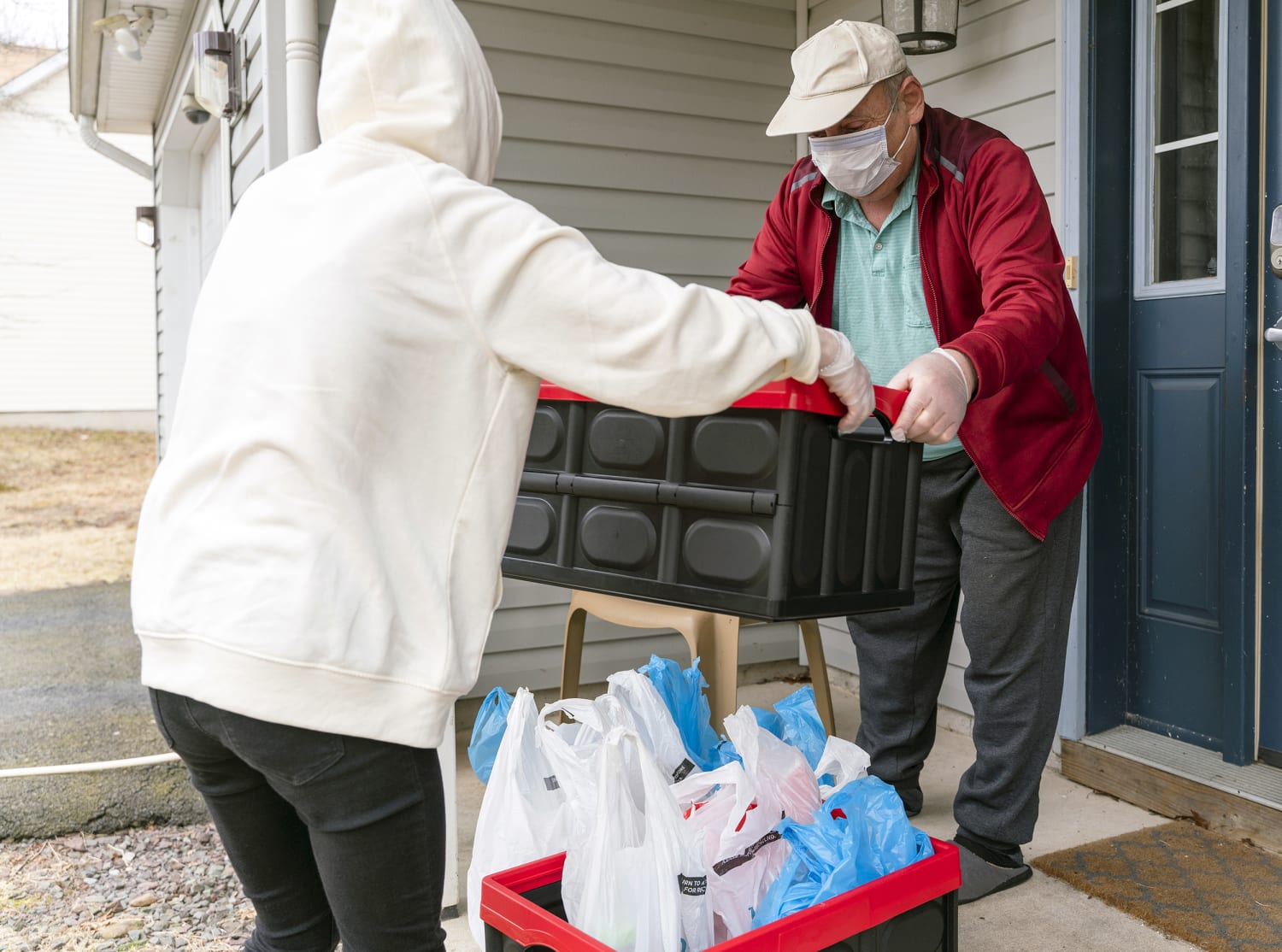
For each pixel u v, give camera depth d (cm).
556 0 349
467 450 113
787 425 141
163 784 330
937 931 159
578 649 288
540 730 183
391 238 110
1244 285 257
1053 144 294
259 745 109
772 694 391
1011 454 211
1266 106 257
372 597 108
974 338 162
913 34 305
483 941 179
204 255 740
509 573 185
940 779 296
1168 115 279
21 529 1109
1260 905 219
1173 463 281
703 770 192
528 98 349
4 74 1902
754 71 388
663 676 211
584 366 111
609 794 146
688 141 377
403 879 117
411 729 111
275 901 136
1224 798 253
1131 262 288
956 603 252
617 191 367
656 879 142
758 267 245
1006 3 306
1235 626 263
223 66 394
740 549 147
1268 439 260
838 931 142
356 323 108
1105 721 296
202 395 115
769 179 396
